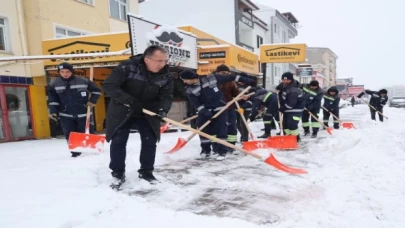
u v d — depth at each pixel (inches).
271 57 523.2
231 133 227.0
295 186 139.6
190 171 171.3
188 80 204.5
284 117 279.3
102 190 126.5
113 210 106.8
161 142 260.8
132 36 283.6
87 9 469.7
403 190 129.3
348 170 162.9
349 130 338.0
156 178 150.1
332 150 231.6
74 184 133.9
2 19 363.3
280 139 235.9
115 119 134.6
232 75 214.7
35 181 138.3
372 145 246.2
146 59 132.0
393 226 96.9
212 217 102.1
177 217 101.3
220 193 132.0
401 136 300.5
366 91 508.7
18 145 304.8
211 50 381.4
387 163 175.3
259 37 1134.4
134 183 142.5
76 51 358.6
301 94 268.2
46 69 372.5
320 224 97.9
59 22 417.7
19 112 370.9
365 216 103.7
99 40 348.5
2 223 92.4
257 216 107.0
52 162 183.5
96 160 184.7
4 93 354.3
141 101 137.8
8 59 306.5
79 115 208.8
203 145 215.8
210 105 209.6
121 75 131.3
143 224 95.6
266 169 174.4
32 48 388.2
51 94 203.6
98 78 438.9
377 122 481.7
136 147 241.3
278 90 277.4
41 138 385.1
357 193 126.0
